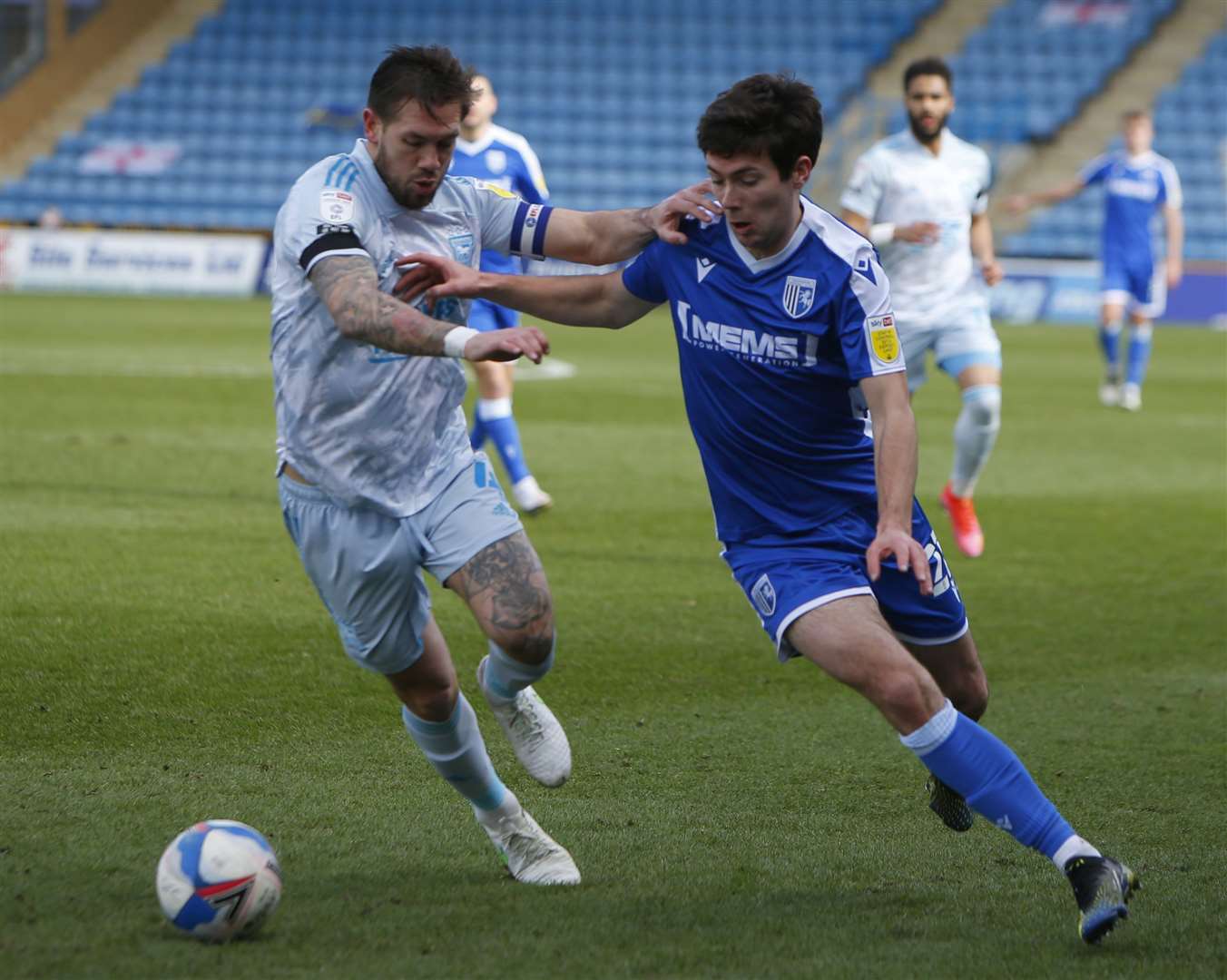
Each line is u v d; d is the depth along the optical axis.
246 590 24.47
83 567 25.55
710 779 16.72
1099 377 67.81
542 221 13.83
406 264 12.76
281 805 15.27
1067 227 105.75
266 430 43.88
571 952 11.64
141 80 119.00
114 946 11.50
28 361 60.50
